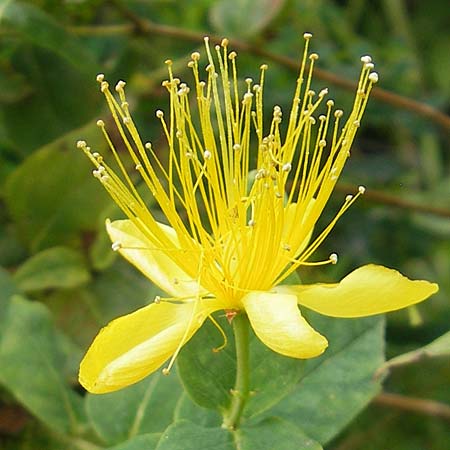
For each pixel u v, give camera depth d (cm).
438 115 15
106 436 10
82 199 13
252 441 8
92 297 13
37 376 11
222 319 9
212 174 8
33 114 14
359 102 8
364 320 10
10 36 13
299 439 8
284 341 8
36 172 13
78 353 11
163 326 8
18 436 11
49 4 14
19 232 13
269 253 8
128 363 8
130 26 15
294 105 9
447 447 16
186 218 13
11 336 11
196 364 9
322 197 9
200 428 8
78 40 13
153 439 9
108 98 8
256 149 15
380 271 8
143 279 13
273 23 16
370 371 10
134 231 9
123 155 13
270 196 8
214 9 16
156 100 15
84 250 13
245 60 16
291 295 8
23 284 12
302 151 8
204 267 8
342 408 9
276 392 9
